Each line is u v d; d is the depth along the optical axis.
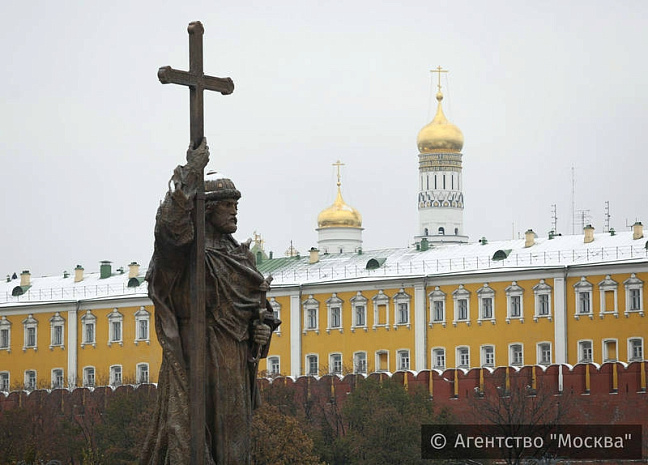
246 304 19.25
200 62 19.16
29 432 123.25
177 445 18.66
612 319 158.12
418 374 131.00
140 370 188.25
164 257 18.72
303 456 103.50
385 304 175.00
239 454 19.05
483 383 127.12
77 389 131.38
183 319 18.98
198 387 18.64
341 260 185.00
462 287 169.88
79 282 199.25
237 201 19.53
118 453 112.81
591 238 166.25
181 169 18.67
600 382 122.50
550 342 162.50
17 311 199.75
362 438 114.00
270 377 143.25
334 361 178.50
